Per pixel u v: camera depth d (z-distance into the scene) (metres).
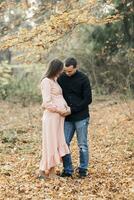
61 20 11.36
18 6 14.66
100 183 8.41
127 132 13.95
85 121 8.88
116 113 18.08
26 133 14.76
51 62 8.69
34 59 13.58
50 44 11.93
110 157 10.62
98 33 23.11
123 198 7.51
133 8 16.84
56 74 8.70
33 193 7.72
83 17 11.66
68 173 8.81
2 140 12.85
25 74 25.33
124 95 20.50
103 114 18.45
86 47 23.42
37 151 11.60
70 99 8.81
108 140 12.88
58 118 8.67
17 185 8.19
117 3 17.06
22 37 11.71
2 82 24.06
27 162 10.18
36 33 11.63
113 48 23.00
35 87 24.86
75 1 12.55
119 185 8.24
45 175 8.68
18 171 9.36
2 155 11.05
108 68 23.52
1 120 18.38
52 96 8.65
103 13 13.05
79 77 8.85
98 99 22.56
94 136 13.73
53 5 13.26
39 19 13.72
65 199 7.43
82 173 8.86
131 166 9.61
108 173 9.14
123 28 22.33
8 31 13.81
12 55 30.30
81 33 23.27
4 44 11.88
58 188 7.98
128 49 20.36
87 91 8.80
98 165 9.85
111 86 23.38
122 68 22.36
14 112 20.97
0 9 15.02
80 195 7.70
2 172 9.09
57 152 8.61
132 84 21.27
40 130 15.38
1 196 7.50
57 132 8.66
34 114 19.77
